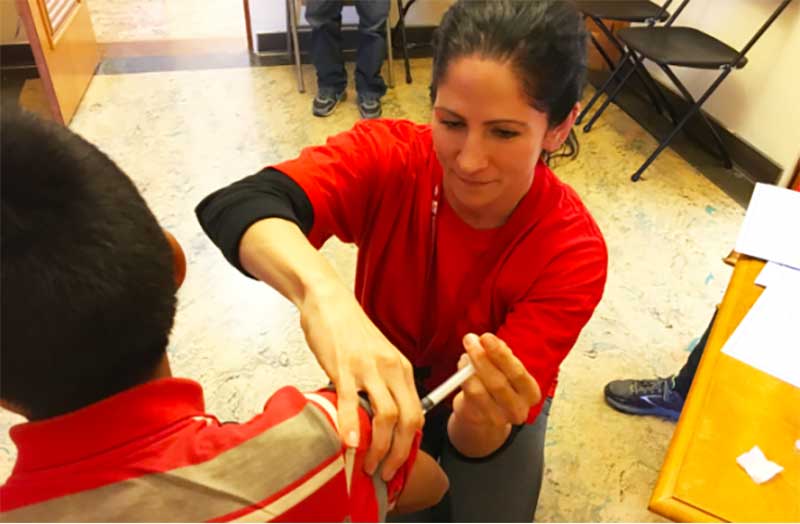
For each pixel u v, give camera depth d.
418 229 0.97
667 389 1.72
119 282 0.48
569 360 1.88
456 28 0.73
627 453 1.66
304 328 0.72
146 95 2.98
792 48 2.45
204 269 2.09
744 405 0.88
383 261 1.01
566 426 1.71
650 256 2.26
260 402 1.72
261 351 1.86
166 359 0.57
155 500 0.49
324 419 0.57
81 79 2.93
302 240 0.80
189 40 3.47
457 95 0.73
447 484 0.87
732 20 2.71
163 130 2.75
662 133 2.96
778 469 0.80
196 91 3.04
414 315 1.05
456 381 0.71
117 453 0.49
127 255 0.48
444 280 0.99
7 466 1.54
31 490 0.48
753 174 2.70
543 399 0.96
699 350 1.61
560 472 1.61
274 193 0.87
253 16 3.27
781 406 0.88
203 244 2.18
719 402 0.88
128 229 0.49
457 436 1.00
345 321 0.69
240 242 0.82
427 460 0.79
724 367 0.93
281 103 2.99
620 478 1.61
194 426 0.53
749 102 2.68
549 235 0.92
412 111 3.02
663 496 0.78
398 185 0.96
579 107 0.84
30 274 0.46
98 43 3.38
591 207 2.47
